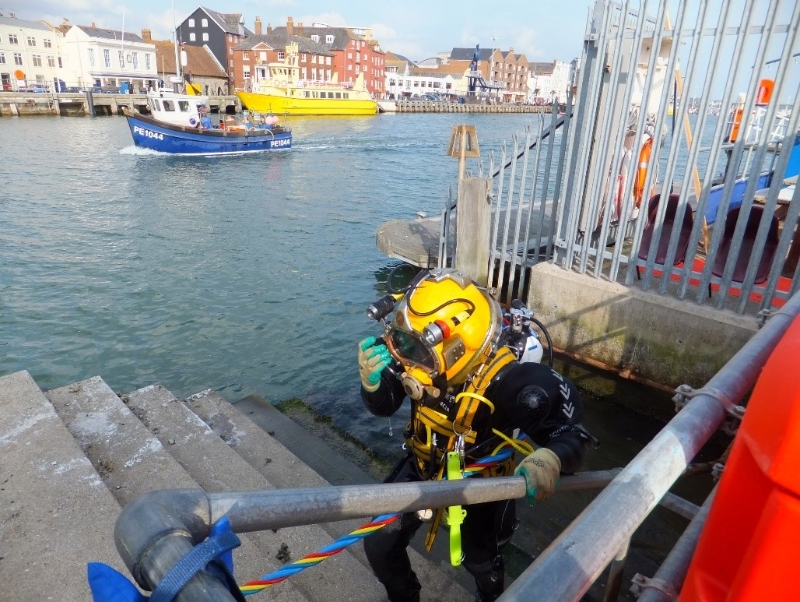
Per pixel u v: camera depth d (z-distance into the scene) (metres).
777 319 2.04
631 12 6.18
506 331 2.54
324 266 11.58
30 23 61.47
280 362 7.48
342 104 64.12
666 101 5.10
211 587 0.72
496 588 2.60
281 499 1.10
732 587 0.85
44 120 45.34
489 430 2.23
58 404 3.84
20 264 11.57
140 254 12.41
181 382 7.11
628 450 5.21
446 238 8.42
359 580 2.88
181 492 0.95
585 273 6.25
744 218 4.80
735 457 0.89
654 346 5.59
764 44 4.36
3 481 2.82
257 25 84.62
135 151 29.50
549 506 4.16
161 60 71.88
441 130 50.62
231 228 14.90
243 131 30.94
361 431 5.46
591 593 3.26
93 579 0.77
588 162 6.18
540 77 131.25
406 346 2.15
